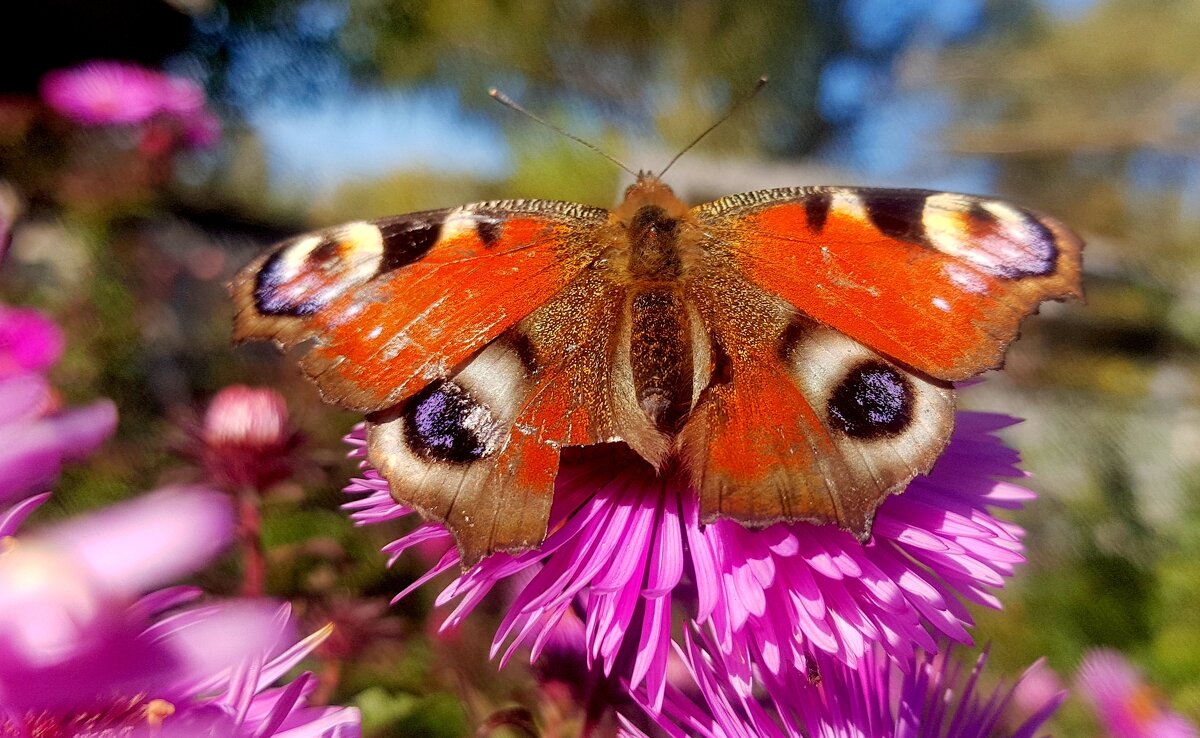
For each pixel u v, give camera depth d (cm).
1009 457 6
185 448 9
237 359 22
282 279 6
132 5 31
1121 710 14
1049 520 27
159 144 19
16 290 17
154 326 21
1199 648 20
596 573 6
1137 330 45
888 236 6
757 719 5
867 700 6
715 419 6
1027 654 20
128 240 20
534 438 6
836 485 5
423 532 6
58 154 19
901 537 5
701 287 6
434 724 9
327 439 13
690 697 6
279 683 5
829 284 6
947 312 6
